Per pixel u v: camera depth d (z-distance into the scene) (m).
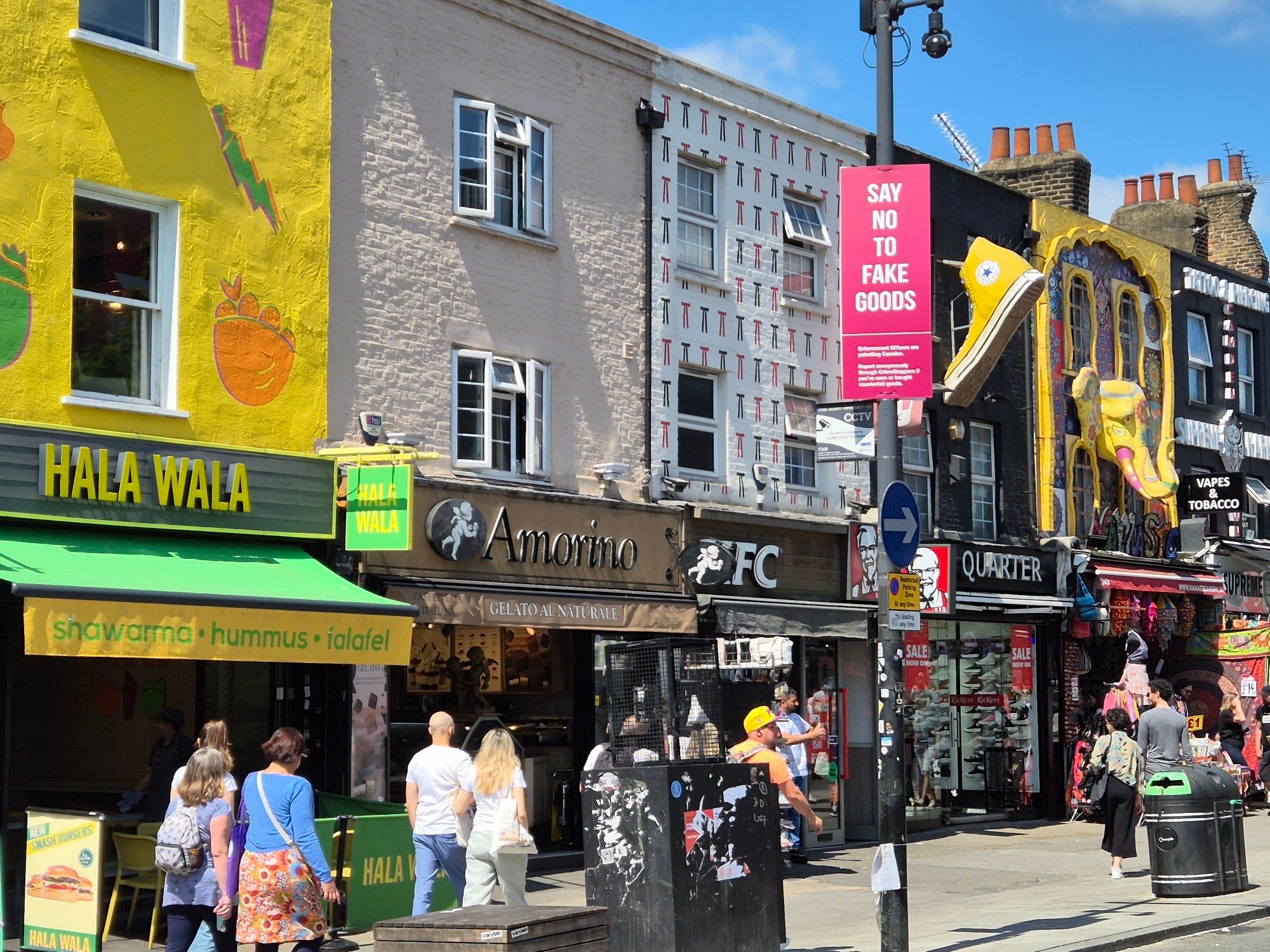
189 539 13.41
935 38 12.48
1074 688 24.11
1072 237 25.19
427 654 16.08
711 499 18.81
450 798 11.09
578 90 17.69
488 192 16.52
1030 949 11.16
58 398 12.73
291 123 14.69
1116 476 26.09
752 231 19.88
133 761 14.86
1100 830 21.91
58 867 10.79
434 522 15.20
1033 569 23.14
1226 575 27.31
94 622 11.12
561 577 16.61
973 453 23.28
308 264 14.70
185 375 13.65
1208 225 33.00
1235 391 29.34
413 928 7.29
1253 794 24.41
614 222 18.02
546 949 7.34
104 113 13.25
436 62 16.12
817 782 19.86
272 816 9.22
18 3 12.73
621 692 10.99
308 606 12.57
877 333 11.53
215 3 14.16
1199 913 12.89
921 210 11.54
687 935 9.48
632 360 18.06
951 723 22.05
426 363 15.75
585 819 9.82
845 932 12.50
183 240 13.74
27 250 12.63
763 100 20.20
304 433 14.55
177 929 9.19
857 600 20.47
